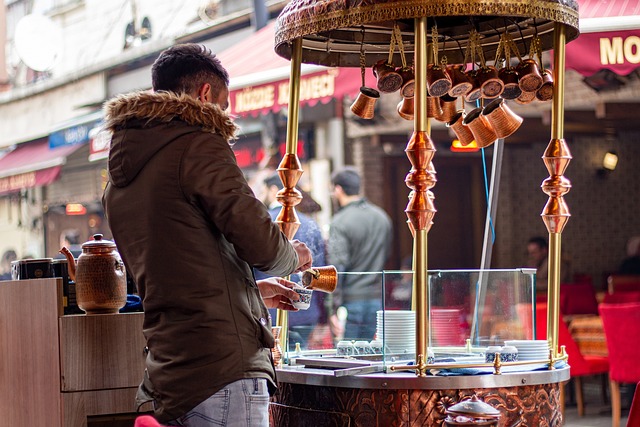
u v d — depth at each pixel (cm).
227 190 317
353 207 826
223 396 313
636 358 773
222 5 1384
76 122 1445
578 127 1441
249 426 316
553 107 416
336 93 680
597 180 1645
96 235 384
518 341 385
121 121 331
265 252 318
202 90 350
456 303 376
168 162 321
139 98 326
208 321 316
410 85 413
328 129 1320
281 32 401
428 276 374
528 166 1579
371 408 355
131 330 379
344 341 396
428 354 367
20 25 1580
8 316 414
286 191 425
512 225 1564
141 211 326
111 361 376
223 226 317
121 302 384
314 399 376
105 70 1691
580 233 1634
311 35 441
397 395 350
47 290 379
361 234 817
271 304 382
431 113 442
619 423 799
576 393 920
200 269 319
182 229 320
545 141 1509
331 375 363
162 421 321
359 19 362
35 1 1908
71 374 370
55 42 1593
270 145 1238
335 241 821
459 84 409
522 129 1349
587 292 1121
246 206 316
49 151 1650
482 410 319
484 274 380
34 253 1897
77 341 371
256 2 1162
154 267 323
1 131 2023
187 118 324
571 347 843
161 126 326
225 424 314
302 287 380
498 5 354
